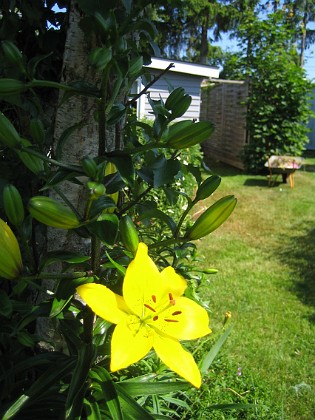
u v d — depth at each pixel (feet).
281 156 13.50
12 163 2.71
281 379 4.58
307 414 4.09
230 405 2.60
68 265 1.97
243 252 8.16
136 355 1.48
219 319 5.69
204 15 25.62
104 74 1.50
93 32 1.85
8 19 2.73
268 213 10.44
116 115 1.72
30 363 2.00
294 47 16.17
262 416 3.36
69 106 2.14
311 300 6.34
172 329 1.62
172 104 1.61
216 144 18.79
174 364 1.52
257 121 14.30
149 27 1.79
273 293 6.54
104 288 1.56
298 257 7.91
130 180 1.54
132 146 2.19
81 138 2.17
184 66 14.05
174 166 1.71
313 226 9.53
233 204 1.73
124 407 1.78
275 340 5.31
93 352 1.78
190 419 3.02
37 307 1.74
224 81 17.06
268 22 14.19
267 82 13.80
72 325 2.08
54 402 1.98
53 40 2.83
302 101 14.06
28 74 1.48
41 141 1.70
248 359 4.88
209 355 2.90
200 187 1.80
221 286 6.70
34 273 1.67
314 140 23.39
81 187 2.22
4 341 2.36
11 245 1.56
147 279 1.63
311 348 5.17
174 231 1.84
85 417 2.10
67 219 1.49
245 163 15.08
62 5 2.83
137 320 1.59
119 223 1.66
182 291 1.69
